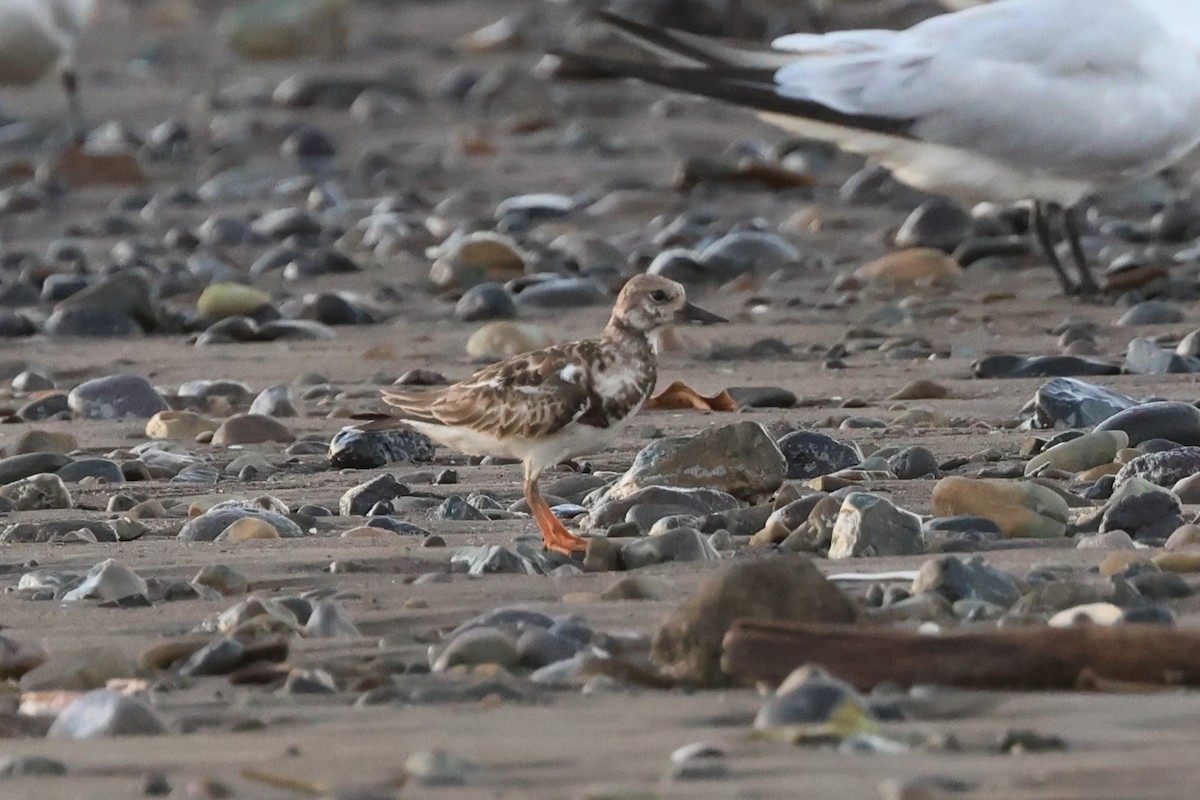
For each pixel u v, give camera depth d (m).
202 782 5.04
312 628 7.10
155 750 5.50
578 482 10.06
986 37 16.77
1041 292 17.62
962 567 7.12
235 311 17.23
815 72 16.95
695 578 7.71
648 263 19.91
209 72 42.31
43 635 7.25
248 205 26.25
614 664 6.23
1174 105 16.70
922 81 16.69
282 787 5.05
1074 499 9.05
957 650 5.91
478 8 51.69
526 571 8.06
